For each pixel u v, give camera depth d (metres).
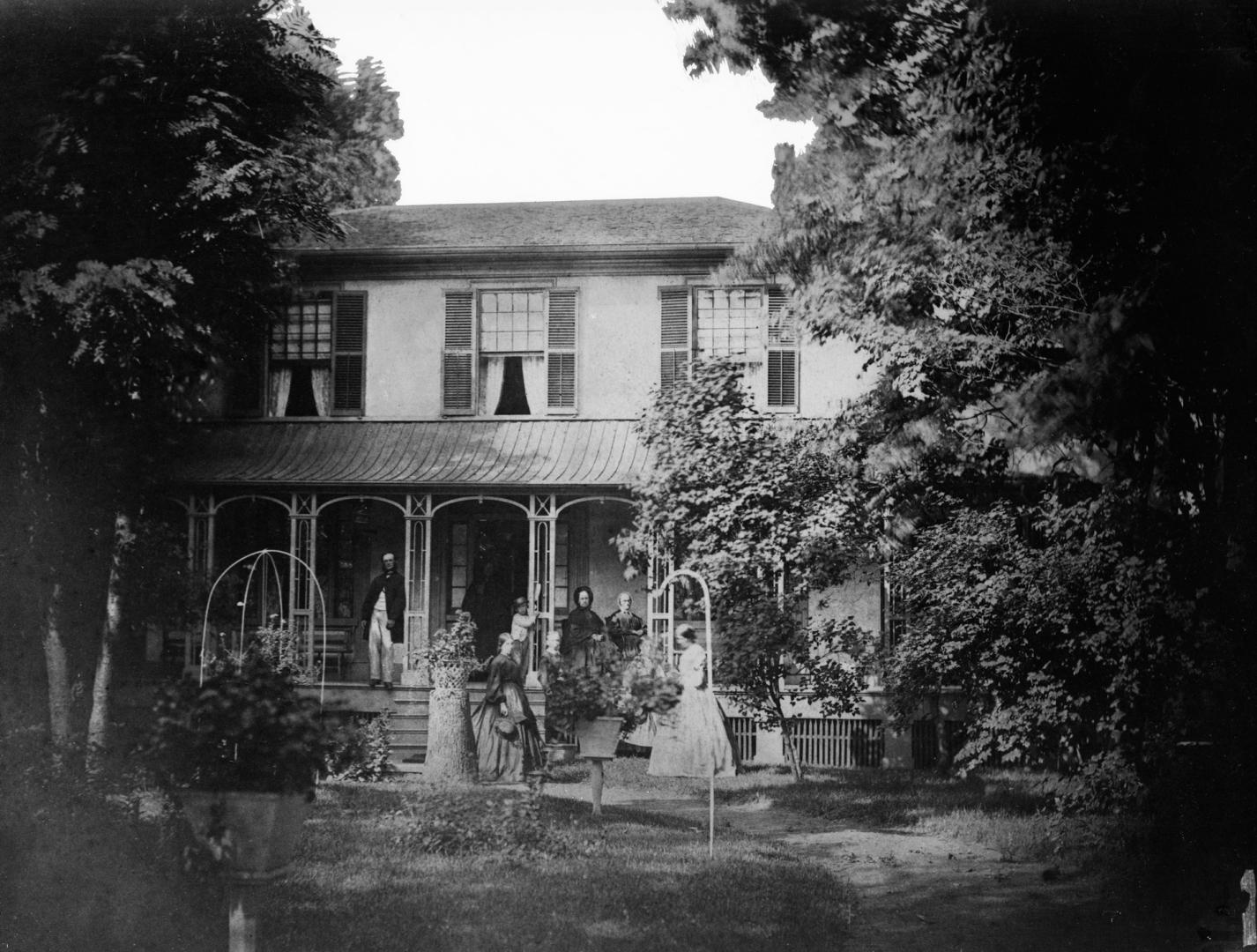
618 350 24.72
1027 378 14.01
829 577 19.00
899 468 16.16
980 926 9.48
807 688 22.03
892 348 15.58
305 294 25.23
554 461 23.50
